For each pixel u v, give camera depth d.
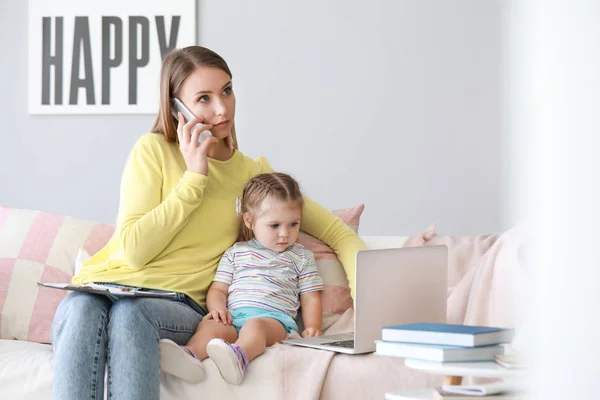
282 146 3.24
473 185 3.17
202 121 2.01
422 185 3.19
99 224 2.35
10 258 2.19
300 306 2.06
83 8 3.24
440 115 3.18
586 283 0.71
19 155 3.28
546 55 0.71
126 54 3.23
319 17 3.21
